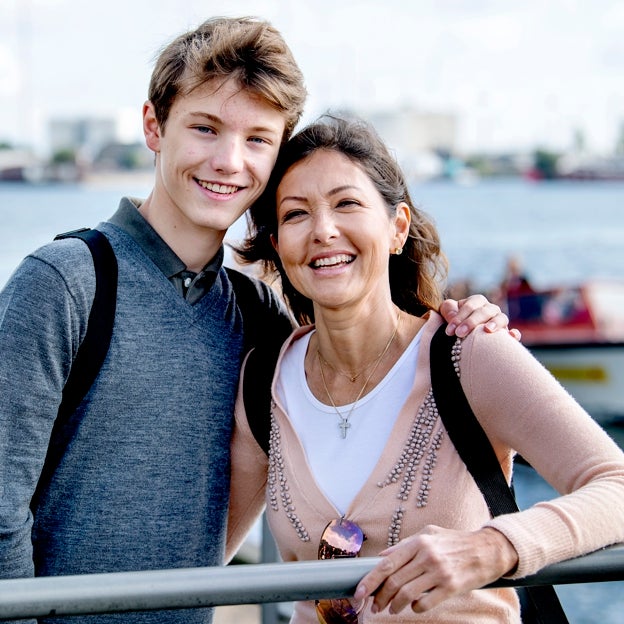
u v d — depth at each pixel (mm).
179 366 1993
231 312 2148
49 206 40469
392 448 1927
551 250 27984
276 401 2076
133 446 1938
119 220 2031
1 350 1799
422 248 2254
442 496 1877
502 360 1876
